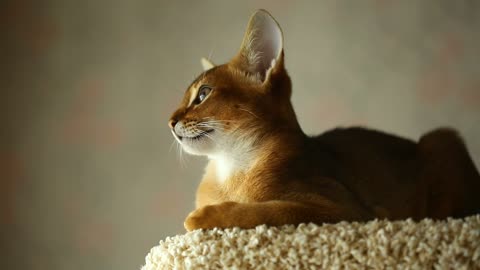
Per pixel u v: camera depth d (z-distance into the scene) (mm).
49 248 1439
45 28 1480
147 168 1438
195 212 904
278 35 1005
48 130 1465
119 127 1454
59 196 1449
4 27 1484
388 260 831
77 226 1439
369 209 981
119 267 1424
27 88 1475
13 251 1442
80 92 1469
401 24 1389
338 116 1397
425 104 1372
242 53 1019
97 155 1452
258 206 901
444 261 820
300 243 851
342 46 1405
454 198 1051
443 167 1059
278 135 990
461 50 1367
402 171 1052
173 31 1463
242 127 991
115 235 1432
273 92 1005
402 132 1376
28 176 1457
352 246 840
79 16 1482
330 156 1020
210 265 874
